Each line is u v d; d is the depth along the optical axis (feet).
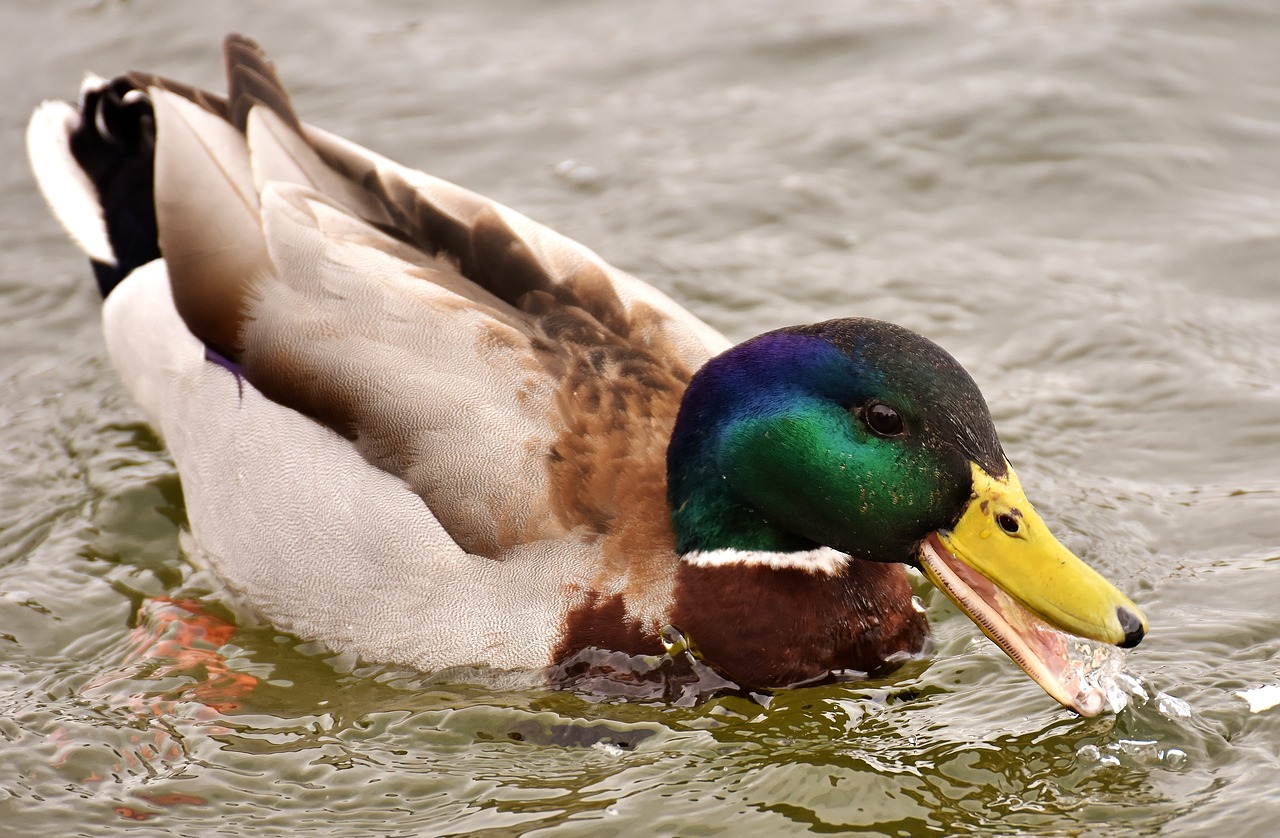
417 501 33.91
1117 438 41.83
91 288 48.29
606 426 34.01
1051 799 30.76
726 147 52.90
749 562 33.55
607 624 33.27
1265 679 33.17
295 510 35.19
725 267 48.29
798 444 31.60
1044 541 30.12
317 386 35.01
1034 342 45.27
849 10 58.70
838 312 46.52
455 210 37.14
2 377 44.96
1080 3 58.70
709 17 58.65
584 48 57.41
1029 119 53.16
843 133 53.11
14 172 51.83
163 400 38.70
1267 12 57.36
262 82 40.40
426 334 34.68
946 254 48.70
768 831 30.37
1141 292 46.83
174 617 36.88
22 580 38.04
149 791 31.71
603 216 50.26
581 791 31.58
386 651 34.65
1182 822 29.71
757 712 33.81
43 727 33.55
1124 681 33.22
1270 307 46.16
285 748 32.96
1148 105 53.52
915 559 31.71
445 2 59.47
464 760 32.58
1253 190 50.31
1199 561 37.37
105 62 55.47
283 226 36.60
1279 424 41.75
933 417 30.53
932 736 32.76
